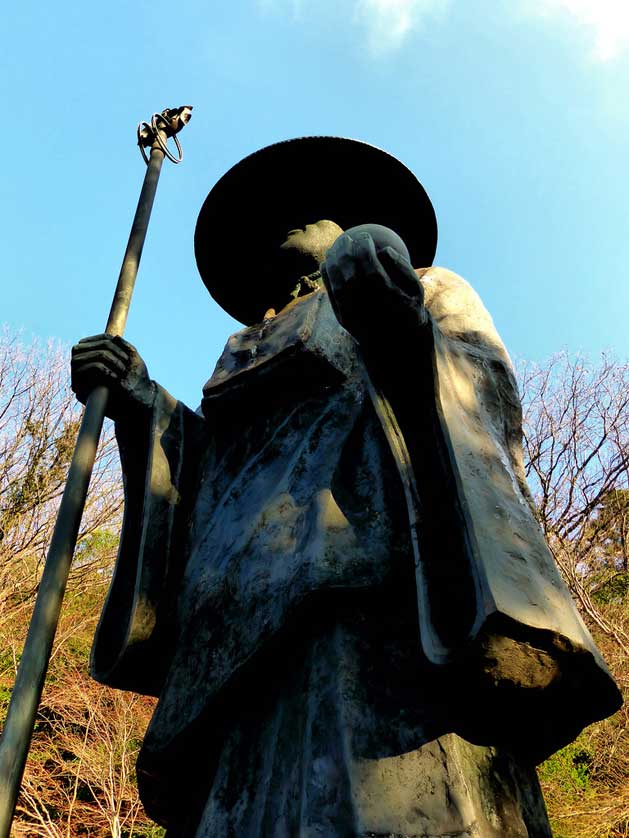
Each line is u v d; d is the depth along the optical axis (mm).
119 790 12383
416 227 3227
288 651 1910
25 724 2002
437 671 1741
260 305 3193
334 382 2379
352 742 1678
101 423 2531
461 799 1621
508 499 1802
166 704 2031
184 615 2158
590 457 15242
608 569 14438
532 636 1536
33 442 16594
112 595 2389
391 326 1838
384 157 3055
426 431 1898
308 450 2229
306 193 3135
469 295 2539
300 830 1610
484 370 2232
